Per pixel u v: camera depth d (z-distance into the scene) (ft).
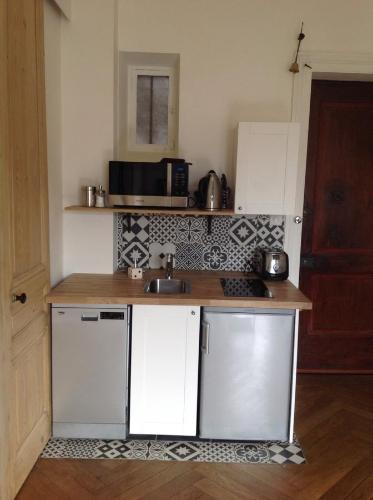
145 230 10.13
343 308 11.21
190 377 8.07
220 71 9.66
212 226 10.14
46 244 7.81
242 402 8.13
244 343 7.97
